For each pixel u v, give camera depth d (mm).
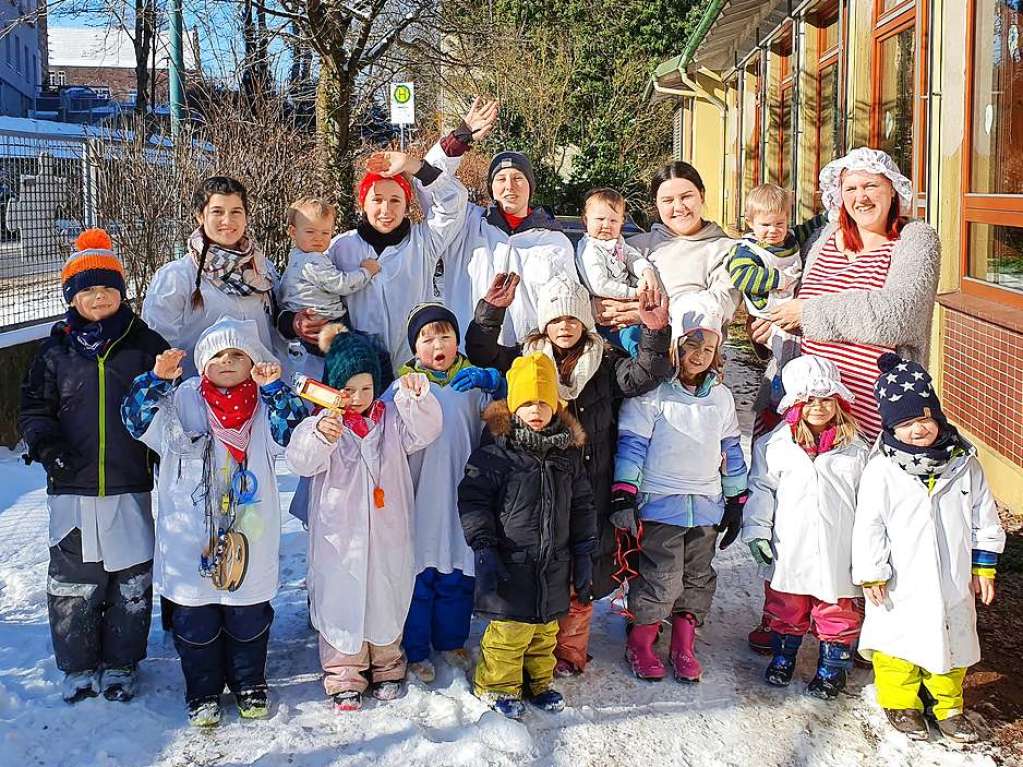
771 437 3869
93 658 3639
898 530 3465
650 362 3693
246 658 3543
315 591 3625
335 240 4480
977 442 5891
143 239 8523
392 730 3430
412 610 3873
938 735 3477
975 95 6227
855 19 9047
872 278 3793
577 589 3559
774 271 4070
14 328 7727
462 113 19422
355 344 3691
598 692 3779
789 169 13625
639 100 24203
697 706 3686
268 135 9625
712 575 3941
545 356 3561
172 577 3475
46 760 3266
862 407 3785
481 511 3486
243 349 3545
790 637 3840
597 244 4379
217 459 3535
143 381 3436
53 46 47688
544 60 23328
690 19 23844
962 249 6395
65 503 3568
